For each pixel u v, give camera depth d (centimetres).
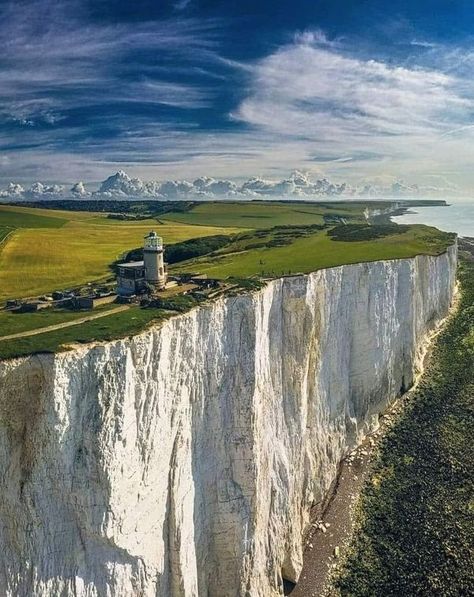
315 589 3684
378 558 3891
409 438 5306
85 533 2653
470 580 3606
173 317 3250
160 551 2986
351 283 5272
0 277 5688
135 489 2816
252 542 3425
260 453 3575
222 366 3497
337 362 5003
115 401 2734
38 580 2525
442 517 4191
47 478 2567
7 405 2562
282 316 4309
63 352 2644
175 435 3131
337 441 4931
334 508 4425
